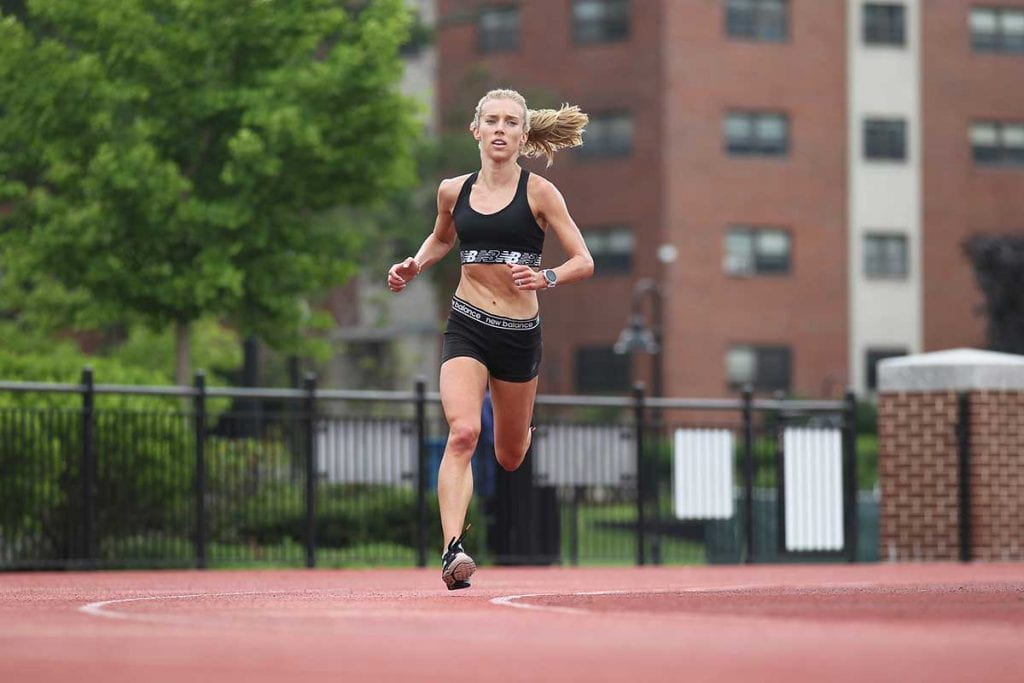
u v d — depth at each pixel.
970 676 6.26
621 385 83.75
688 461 31.25
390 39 40.34
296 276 41.41
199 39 39.31
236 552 27.72
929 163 87.44
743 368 84.19
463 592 13.79
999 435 31.36
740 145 84.19
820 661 6.81
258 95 39.62
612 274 84.12
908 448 31.69
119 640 7.75
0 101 39.31
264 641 7.73
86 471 26.09
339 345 80.12
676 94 82.81
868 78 86.31
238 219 39.78
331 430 28.38
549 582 19.28
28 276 40.66
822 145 85.38
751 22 84.31
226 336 50.88
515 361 13.71
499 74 85.94
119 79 39.03
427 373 88.44
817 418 34.75
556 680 6.11
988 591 12.49
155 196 38.91
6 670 6.38
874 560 37.75
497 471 29.84
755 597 11.41
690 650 7.31
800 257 85.00
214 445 27.73
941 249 87.62
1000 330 80.56
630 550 30.80
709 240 83.50
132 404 30.62
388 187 41.66
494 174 13.70
